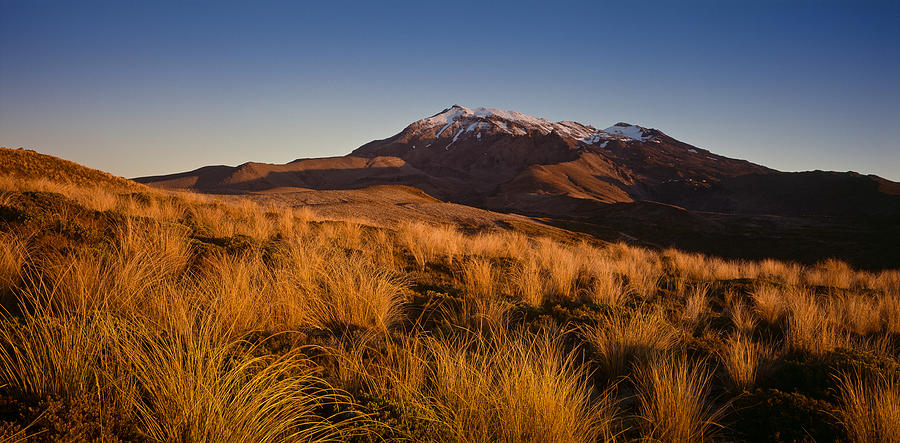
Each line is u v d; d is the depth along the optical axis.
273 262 7.31
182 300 4.12
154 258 6.00
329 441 2.70
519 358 3.88
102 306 4.04
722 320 7.30
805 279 14.54
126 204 12.89
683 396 3.59
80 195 13.20
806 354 5.43
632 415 3.51
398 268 9.15
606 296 8.05
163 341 3.14
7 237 5.71
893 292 12.63
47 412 2.28
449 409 3.03
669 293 9.67
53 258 5.33
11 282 4.37
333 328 4.98
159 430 2.39
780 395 3.79
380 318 5.12
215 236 10.03
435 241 12.85
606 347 4.85
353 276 6.37
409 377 3.59
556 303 7.52
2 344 2.96
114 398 2.55
